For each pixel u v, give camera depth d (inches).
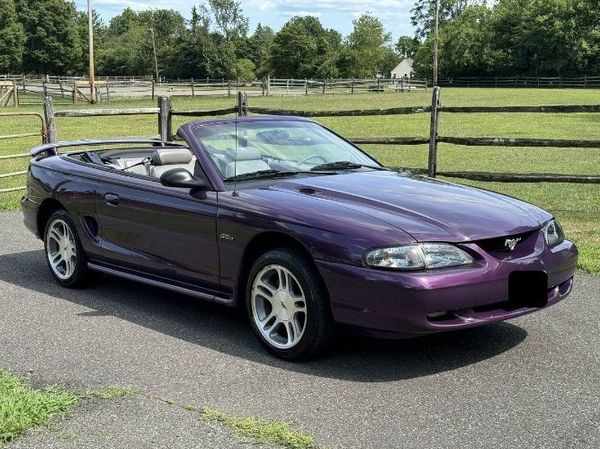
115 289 236.5
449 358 171.3
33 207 246.2
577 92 2128.4
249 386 155.6
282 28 4190.5
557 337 185.8
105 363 169.9
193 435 132.5
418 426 135.9
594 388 153.6
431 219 163.6
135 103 1534.2
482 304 156.8
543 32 3393.2
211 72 4429.1
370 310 154.6
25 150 660.7
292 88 2209.6
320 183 189.5
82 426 136.4
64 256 238.1
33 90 1921.8
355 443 129.0
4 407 141.1
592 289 229.5
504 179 346.0
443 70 3715.6
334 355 173.6
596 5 3307.1
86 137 781.9
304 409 143.6
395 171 216.8
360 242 156.2
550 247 173.0
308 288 163.3
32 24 4052.7
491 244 161.8
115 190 213.0
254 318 178.1
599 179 329.1
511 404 145.7
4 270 261.0
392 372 163.0
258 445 128.6
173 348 180.1
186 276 195.0
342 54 4252.0
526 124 948.6
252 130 214.5
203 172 192.7
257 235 173.6
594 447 127.5
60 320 203.3
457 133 818.8
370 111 386.9
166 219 196.2
